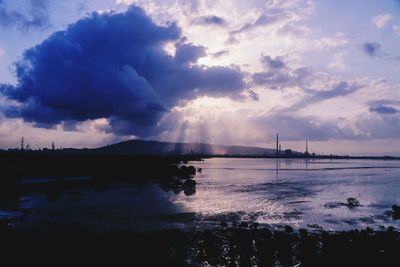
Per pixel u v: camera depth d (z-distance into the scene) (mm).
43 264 18453
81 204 40250
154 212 35094
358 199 45844
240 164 170250
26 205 39562
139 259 19578
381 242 22875
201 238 23891
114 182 68188
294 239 23906
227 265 18922
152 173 84562
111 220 31016
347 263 19266
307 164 178625
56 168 76438
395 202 43469
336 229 28297
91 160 90250
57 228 27734
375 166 159500
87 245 21984
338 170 118750
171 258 19828
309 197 47344
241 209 37188
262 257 20156
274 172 104375
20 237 23156
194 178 80562
